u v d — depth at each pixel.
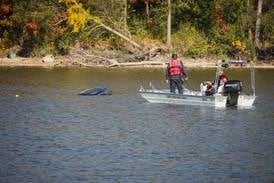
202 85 78.19
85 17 144.62
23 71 125.12
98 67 137.75
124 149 52.50
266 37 154.12
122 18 151.75
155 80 109.56
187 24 158.00
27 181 43.44
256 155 50.66
